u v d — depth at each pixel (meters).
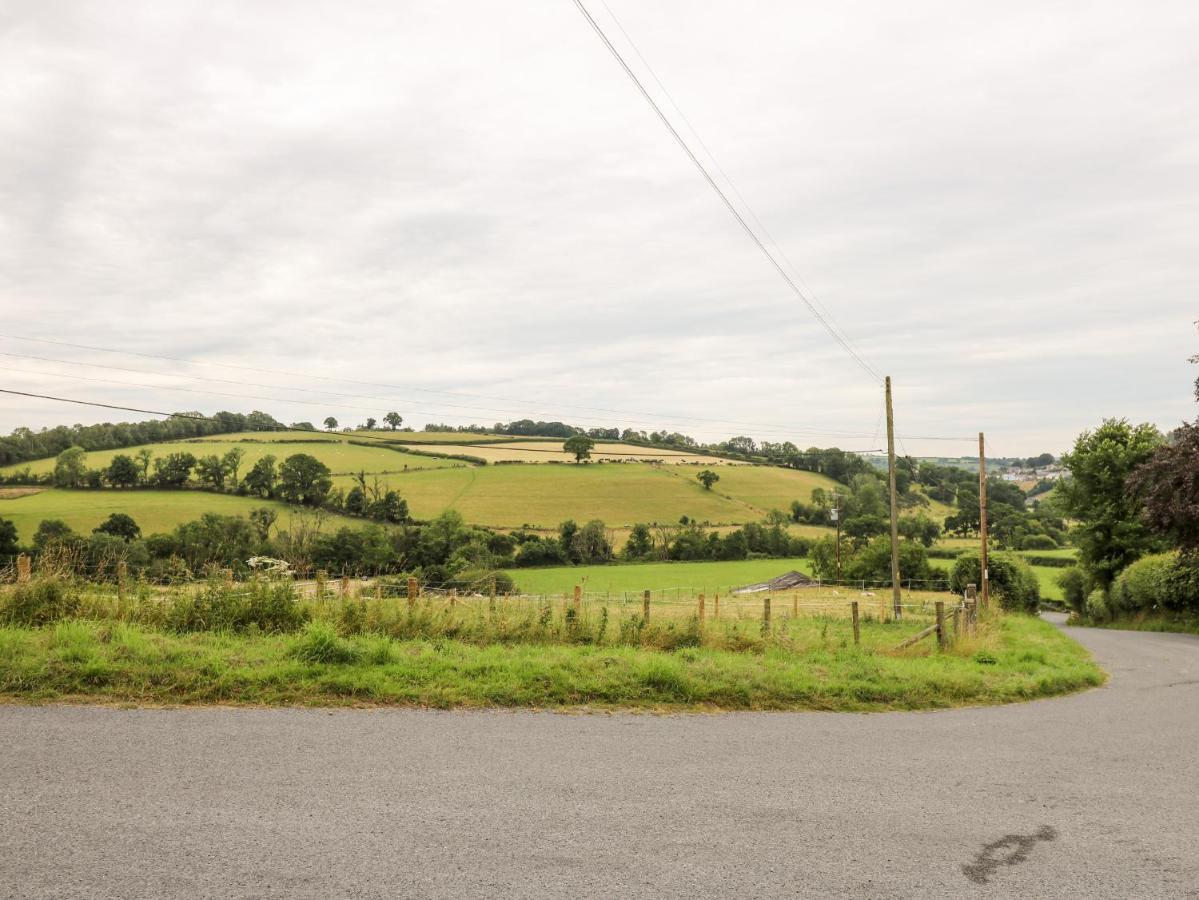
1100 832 5.90
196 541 63.56
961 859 5.28
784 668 12.11
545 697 9.56
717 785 6.61
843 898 4.61
